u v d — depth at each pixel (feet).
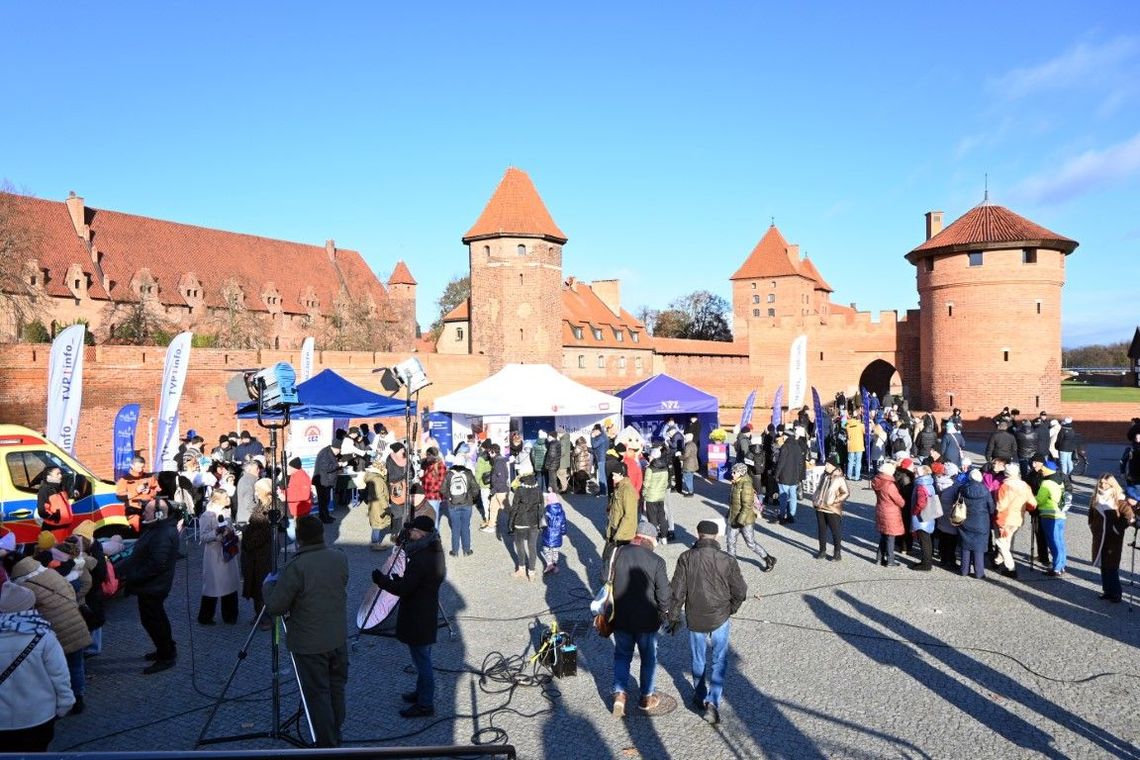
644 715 24.14
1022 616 33.09
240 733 23.16
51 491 37.96
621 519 35.78
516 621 33.68
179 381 56.03
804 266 325.83
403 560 25.73
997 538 39.78
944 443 63.52
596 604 25.08
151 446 98.94
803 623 32.50
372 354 134.92
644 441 86.53
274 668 22.79
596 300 233.96
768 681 26.53
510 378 75.82
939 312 152.76
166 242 212.64
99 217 200.13
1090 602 35.06
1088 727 22.76
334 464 58.59
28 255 164.66
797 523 54.90
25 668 18.07
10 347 89.45
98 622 28.48
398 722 23.95
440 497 49.42
